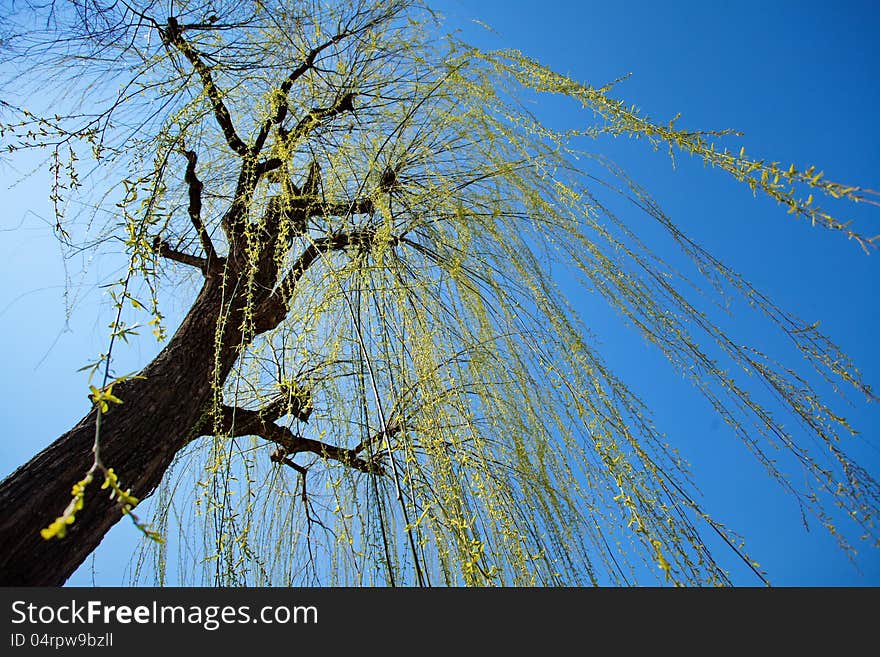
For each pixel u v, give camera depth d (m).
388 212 1.66
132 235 1.21
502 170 1.80
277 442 1.93
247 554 1.35
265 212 1.96
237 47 1.93
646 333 1.53
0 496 1.16
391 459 1.13
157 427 1.43
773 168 1.04
